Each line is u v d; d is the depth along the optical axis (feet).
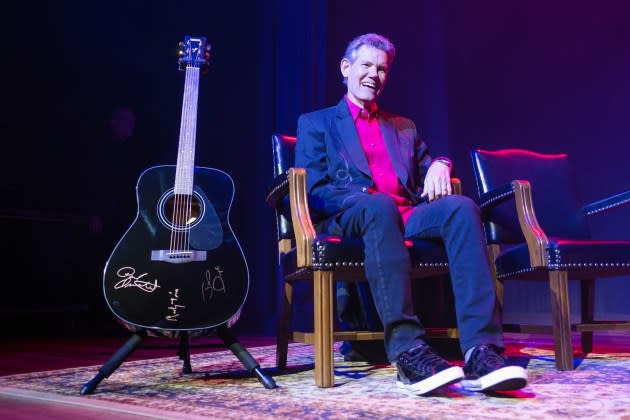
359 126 7.04
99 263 15.33
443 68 19.27
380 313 5.16
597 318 18.42
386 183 6.70
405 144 7.07
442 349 7.98
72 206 16.42
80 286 15.43
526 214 6.78
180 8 18.62
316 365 5.59
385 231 5.20
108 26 18.89
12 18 17.97
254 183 17.17
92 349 10.66
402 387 5.12
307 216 5.82
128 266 5.48
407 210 6.47
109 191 15.48
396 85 19.10
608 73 19.85
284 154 7.53
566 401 4.69
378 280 5.16
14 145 17.76
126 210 15.43
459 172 20.97
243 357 5.69
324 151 6.84
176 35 18.78
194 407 4.68
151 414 4.47
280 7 16.02
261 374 5.59
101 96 19.07
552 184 8.17
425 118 19.15
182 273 5.58
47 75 18.53
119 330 14.90
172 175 6.06
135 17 18.81
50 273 15.34
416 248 5.58
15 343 12.13
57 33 18.60
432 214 5.50
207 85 18.22
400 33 19.16
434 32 19.33
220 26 18.26
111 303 5.34
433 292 8.00
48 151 18.04
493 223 7.67
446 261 5.66
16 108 17.95
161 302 5.46
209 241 5.78
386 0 18.92
